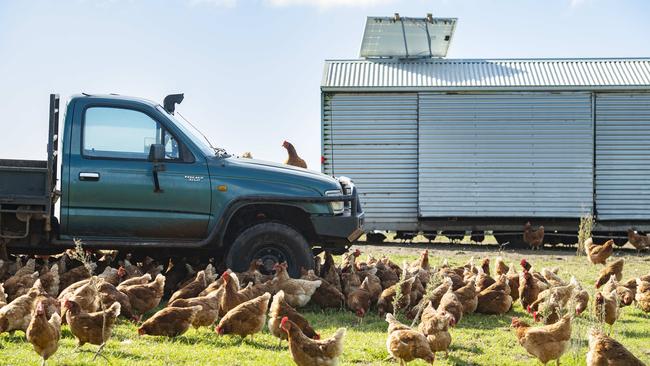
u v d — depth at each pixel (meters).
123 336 11.70
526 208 26.92
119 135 14.56
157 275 13.67
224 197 14.73
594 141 27.00
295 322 11.42
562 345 10.55
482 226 27.23
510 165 26.97
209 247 14.92
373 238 28.28
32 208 14.02
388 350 10.45
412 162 27.11
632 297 15.02
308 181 15.20
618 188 27.03
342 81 27.16
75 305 10.72
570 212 26.92
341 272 16.55
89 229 14.35
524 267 15.13
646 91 26.92
